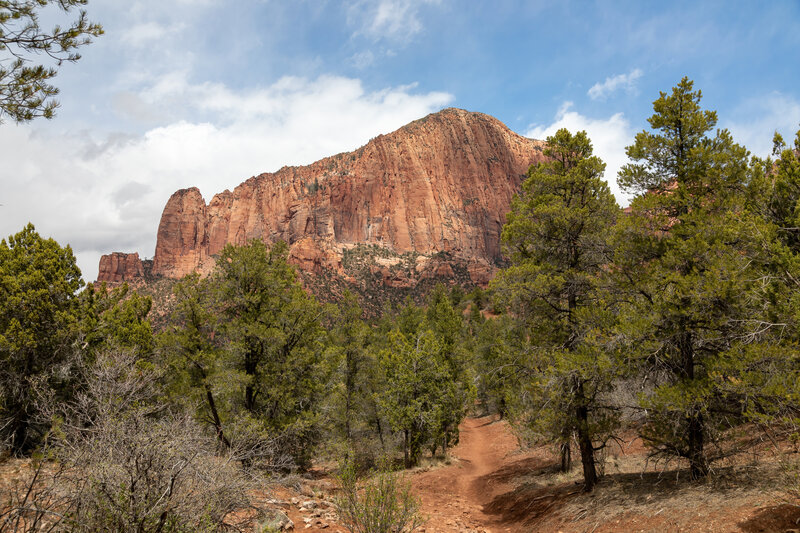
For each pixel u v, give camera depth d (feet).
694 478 32.68
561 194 47.39
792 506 22.40
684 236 35.19
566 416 41.24
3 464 22.52
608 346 35.81
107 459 14.01
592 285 42.24
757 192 37.58
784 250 30.40
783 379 25.89
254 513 22.47
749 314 30.37
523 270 44.93
